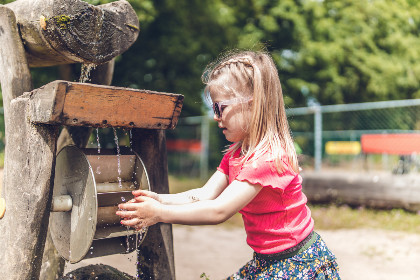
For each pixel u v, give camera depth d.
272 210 1.96
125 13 2.56
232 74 2.02
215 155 14.36
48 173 2.13
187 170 15.04
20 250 2.13
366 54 17.62
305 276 1.94
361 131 13.53
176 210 1.84
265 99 2.02
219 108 2.04
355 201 8.20
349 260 4.80
